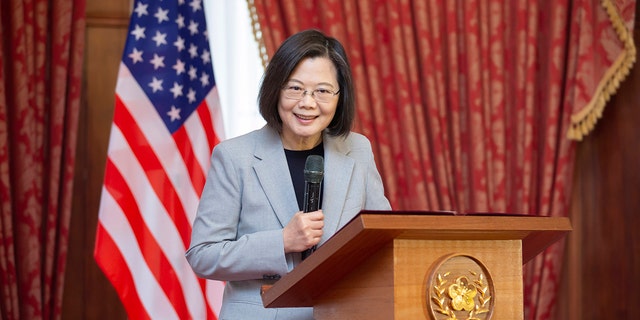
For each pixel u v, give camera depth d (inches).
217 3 248.7
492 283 99.0
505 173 254.8
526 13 255.9
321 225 114.6
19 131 225.5
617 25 250.4
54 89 230.2
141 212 218.5
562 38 254.5
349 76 129.8
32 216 225.5
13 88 225.8
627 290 269.1
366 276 98.7
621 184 269.4
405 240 95.0
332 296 104.9
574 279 271.0
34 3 229.6
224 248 120.9
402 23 250.7
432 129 251.1
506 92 257.6
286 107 125.9
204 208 129.1
